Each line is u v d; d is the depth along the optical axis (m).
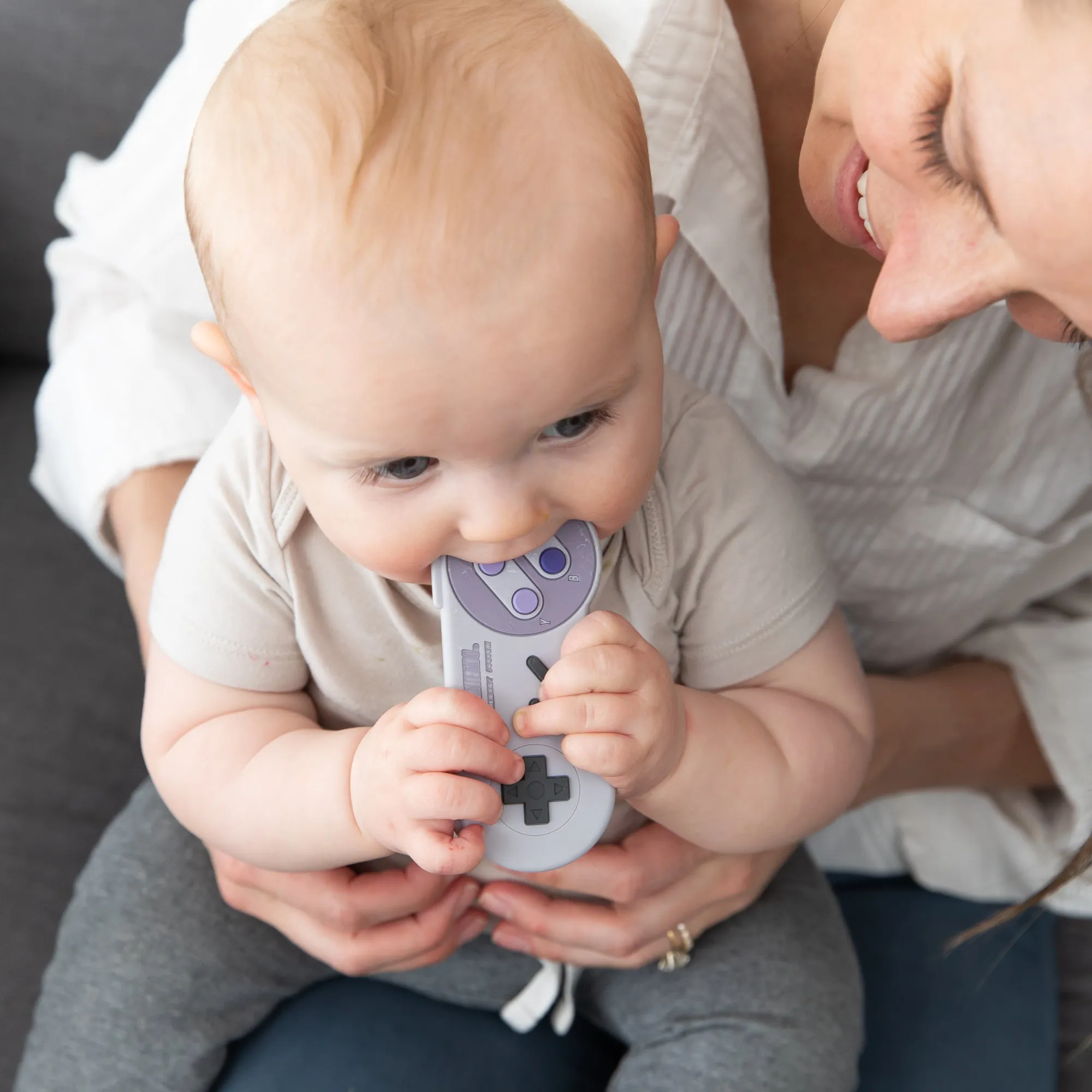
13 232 1.19
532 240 0.49
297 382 0.51
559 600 0.59
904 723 0.94
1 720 0.98
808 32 0.72
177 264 0.87
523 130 0.50
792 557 0.70
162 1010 0.76
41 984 0.85
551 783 0.59
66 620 1.06
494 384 0.49
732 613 0.70
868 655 1.03
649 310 0.54
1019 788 1.01
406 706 0.60
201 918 0.79
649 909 0.75
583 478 0.54
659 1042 0.78
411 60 0.52
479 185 0.49
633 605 0.68
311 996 0.84
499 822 0.58
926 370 0.79
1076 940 1.02
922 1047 0.93
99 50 1.12
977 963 0.98
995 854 1.02
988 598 0.94
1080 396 0.80
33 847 0.92
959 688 0.97
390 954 0.73
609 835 0.75
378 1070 0.80
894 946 0.99
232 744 0.68
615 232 0.51
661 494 0.67
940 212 0.50
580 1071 0.84
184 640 0.68
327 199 0.49
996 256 0.48
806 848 0.92
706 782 0.65
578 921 0.73
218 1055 0.78
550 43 0.54
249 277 0.51
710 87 0.71
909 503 0.89
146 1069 0.75
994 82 0.44
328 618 0.67
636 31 0.69
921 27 0.47
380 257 0.48
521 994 0.82
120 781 0.98
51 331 1.04
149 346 0.89
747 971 0.79
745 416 0.84
